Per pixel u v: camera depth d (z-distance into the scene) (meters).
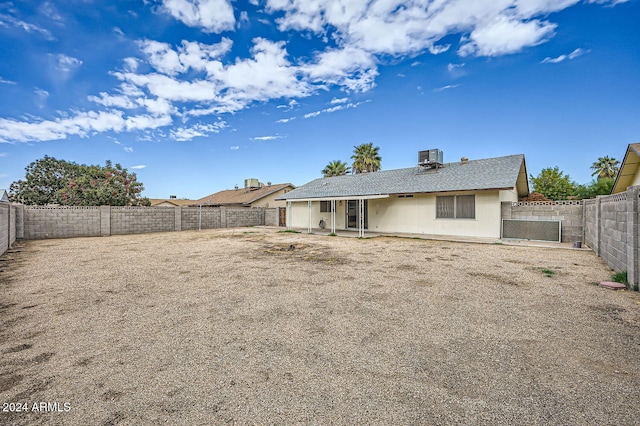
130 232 16.61
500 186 11.09
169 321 3.62
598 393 2.12
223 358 2.69
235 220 21.97
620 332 3.18
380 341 3.02
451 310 3.93
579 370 2.44
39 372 2.47
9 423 1.85
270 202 27.47
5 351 2.85
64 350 2.87
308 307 4.10
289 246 10.67
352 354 2.75
